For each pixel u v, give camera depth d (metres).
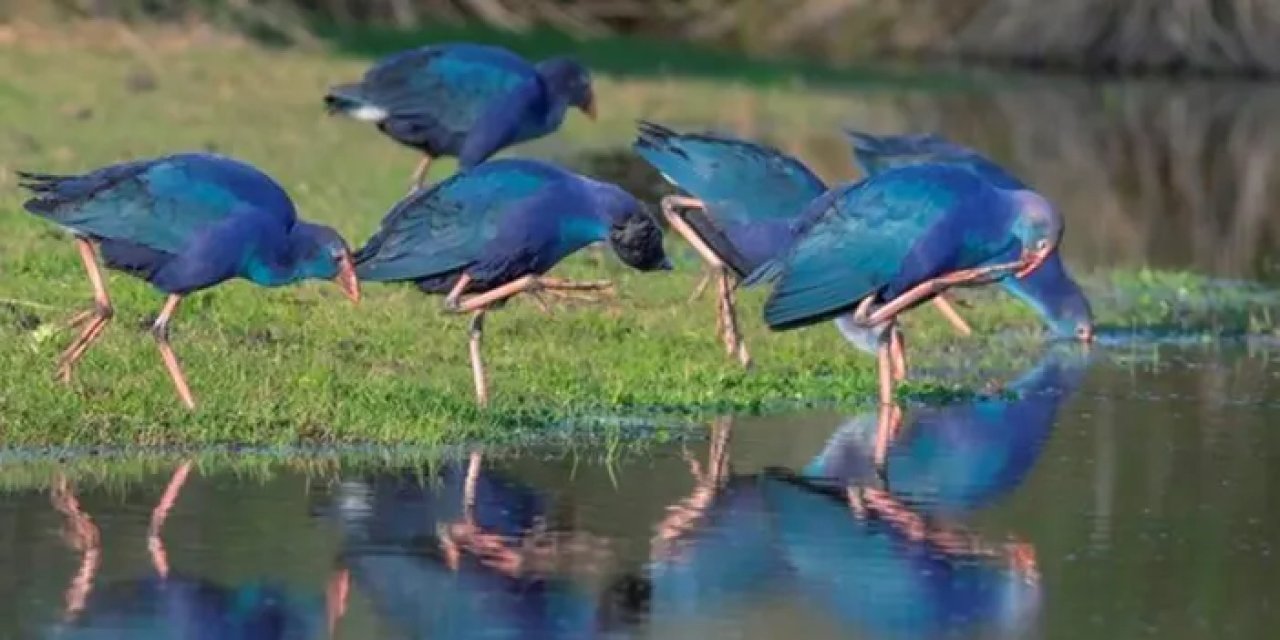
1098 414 15.94
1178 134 34.31
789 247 14.78
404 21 38.59
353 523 12.43
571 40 39.31
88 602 10.95
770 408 15.77
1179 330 19.70
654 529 12.52
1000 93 38.25
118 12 32.97
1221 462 14.40
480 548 12.01
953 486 13.66
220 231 13.81
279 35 35.16
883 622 10.97
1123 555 12.18
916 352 18.16
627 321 17.80
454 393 15.13
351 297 14.38
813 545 12.30
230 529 12.22
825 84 37.44
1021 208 14.26
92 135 24.53
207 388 14.60
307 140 25.86
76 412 13.92
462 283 14.46
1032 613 11.12
